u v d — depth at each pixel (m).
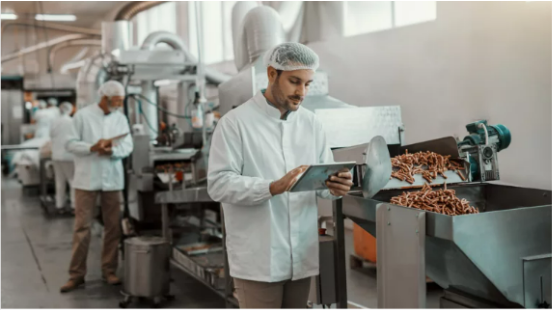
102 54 6.78
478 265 1.74
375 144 1.89
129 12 7.22
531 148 3.44
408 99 4.52
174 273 4.20
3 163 12.37
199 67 4.94
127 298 3.43
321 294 2.37
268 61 1.80
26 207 7.58
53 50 15.16
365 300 3.24
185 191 3.45
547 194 2.18
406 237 1.84
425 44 4.28
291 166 1.89
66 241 5.39
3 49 14.62
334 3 5.40
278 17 3.83
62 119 6.33
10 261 4.62
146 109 5.78
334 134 2.87
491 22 3.67
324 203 3.95
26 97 13.49
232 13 4.66
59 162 6.74
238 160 1.84
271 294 1.88
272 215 1.85
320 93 3.46
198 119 4.41
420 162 2.40
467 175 2.29
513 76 3.53
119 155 3.85
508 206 2.37
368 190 1.91
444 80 4.12
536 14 3.33
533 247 1.83
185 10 9.69
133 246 3.39
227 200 1.81
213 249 3.88
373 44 4.88
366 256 3.79
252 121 1.85
